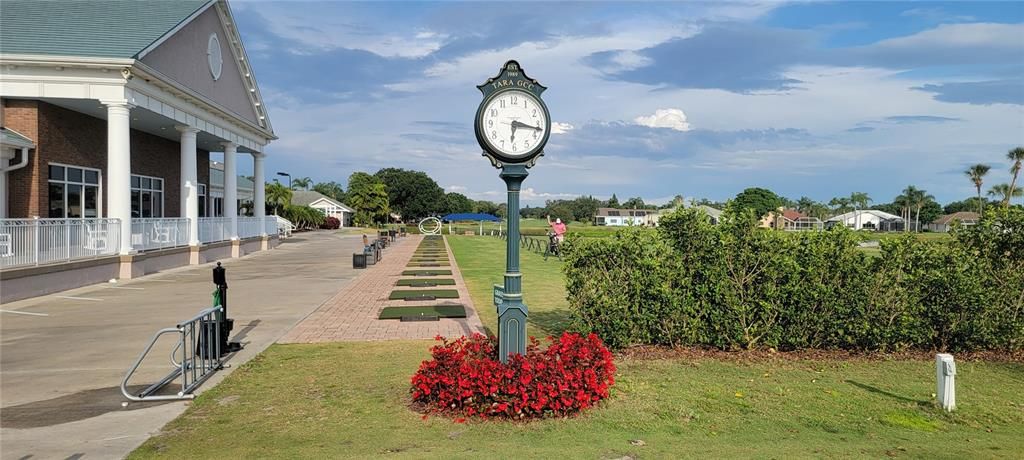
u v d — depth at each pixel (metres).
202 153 30.44
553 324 10.16
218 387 6.29
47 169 17.72
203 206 30.78
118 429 5.07
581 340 5.82
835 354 7.76
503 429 5.02
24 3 19.72
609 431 5.00
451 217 64.31
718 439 4.86
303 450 4.55
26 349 8.33
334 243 38.50
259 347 8.33
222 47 25.28
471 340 6.05
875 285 7.84
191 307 12.12
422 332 9.48
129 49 17.12
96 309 11.86
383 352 8.02
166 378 6.48
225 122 25.42
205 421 5.26
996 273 8.22
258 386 6.35
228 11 24.80
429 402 5.57
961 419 5.43
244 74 27.97
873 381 6.66
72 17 19.16
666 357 7.50
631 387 6.23
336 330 9.62
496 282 16.64
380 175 106.94
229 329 7.94
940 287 7.81
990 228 8.36
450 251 31.39
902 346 7.95
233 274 18.92
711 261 7.81
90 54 16.53
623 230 7.98
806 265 7.71
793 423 5.28
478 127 5.62
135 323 10.34
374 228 75.12
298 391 6.16
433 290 14.88
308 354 7.89
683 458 4.43
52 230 14.41
